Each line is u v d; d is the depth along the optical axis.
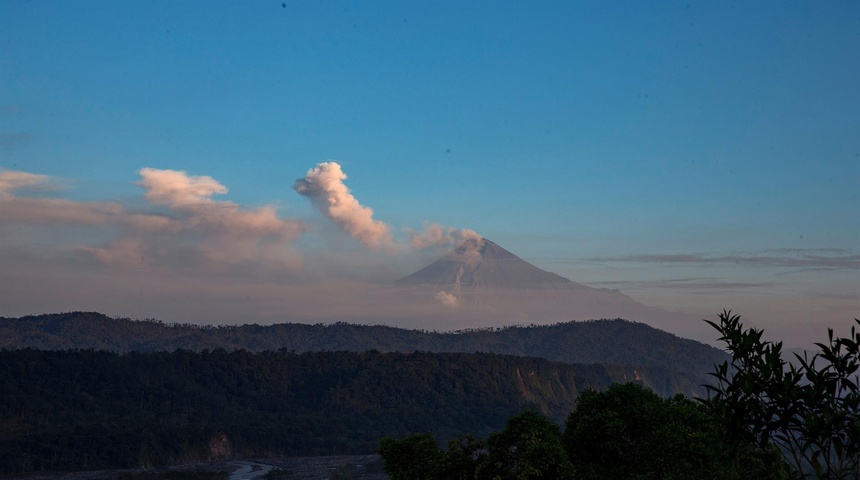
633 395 34.47
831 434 11.11
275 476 139.12
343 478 131.88
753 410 11.85
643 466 30.97
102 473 146.62
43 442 159.62
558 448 31.53
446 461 34.16
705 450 29.06
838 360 11.47
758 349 11.94
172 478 138.12
